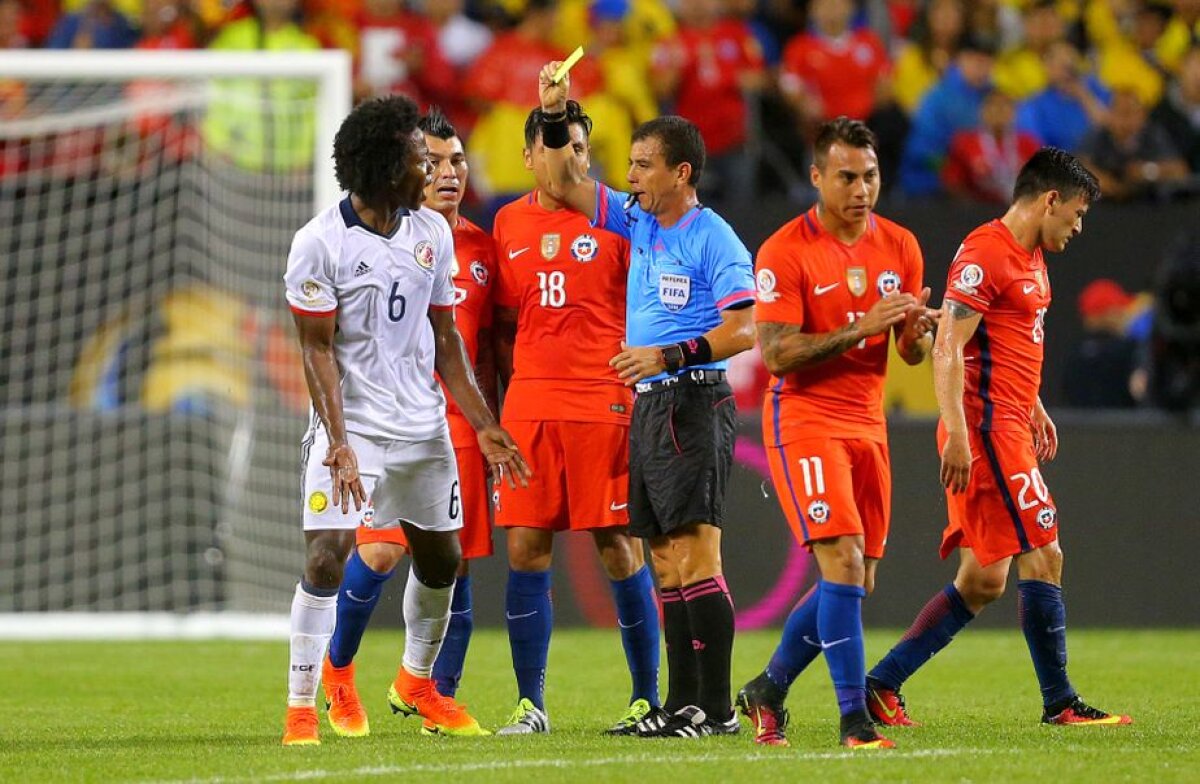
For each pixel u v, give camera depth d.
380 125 20.73
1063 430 42.75
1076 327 44.88
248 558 43.25
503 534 41.50
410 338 21.55
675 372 21.83
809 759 19.08
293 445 43.06
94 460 43.31
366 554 23.36
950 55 52.06
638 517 22.33
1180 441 42.97
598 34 50.44
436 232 21.70
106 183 45.62
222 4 49.50
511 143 49.28
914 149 49.91
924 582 41.84
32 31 51.69
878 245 21.73
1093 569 42.66
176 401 44.38
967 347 23.50
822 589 20.89
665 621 22.66
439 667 24.92
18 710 26.50
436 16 51.06
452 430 24.78
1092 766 18.64
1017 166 50.59
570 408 23.88
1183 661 34.75
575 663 34.31
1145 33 56.03
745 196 48.62
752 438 41.97
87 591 43.06
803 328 21.58
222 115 45.72
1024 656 36.28
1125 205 45.00
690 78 49.16
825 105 50.00
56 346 45.03
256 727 23.95
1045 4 53.75
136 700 28.05
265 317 44.38
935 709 26.30
